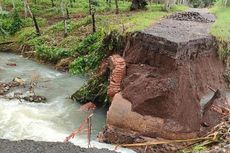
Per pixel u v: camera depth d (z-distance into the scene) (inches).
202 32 706.2
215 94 573.9
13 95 751.1
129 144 552.7
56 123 641.0
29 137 582.2
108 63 700.7
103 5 1504.7
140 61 637.3
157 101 564.1
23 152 481.4
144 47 633.0
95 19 1173.1
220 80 686.5
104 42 816.9
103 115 681.0
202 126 570.6
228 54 732.7
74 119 660.7
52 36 1147.3
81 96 737.6
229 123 566.6
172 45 579.5
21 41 1181.7
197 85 605.3
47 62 1017.5
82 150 500.7
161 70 592.4
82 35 1096.2
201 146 527.5
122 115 577.3
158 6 1269.7
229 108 621.6
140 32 653.9
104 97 701.3
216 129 559.5
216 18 952.3
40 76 898.7
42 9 1489.9
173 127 554.6
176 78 570.3
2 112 668.7
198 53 636.1
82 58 931.3
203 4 1739.7
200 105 584.1
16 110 681.0
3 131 600.1
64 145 512.1
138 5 1243.2
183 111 564.4
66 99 750.5
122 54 710.5
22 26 1300.4
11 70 938.1
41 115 669.3
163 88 563.5
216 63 700.7
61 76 908.0
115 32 761.0
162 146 542.9
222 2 1233.4
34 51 1075.3
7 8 1489.9
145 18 902.4
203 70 638.5
